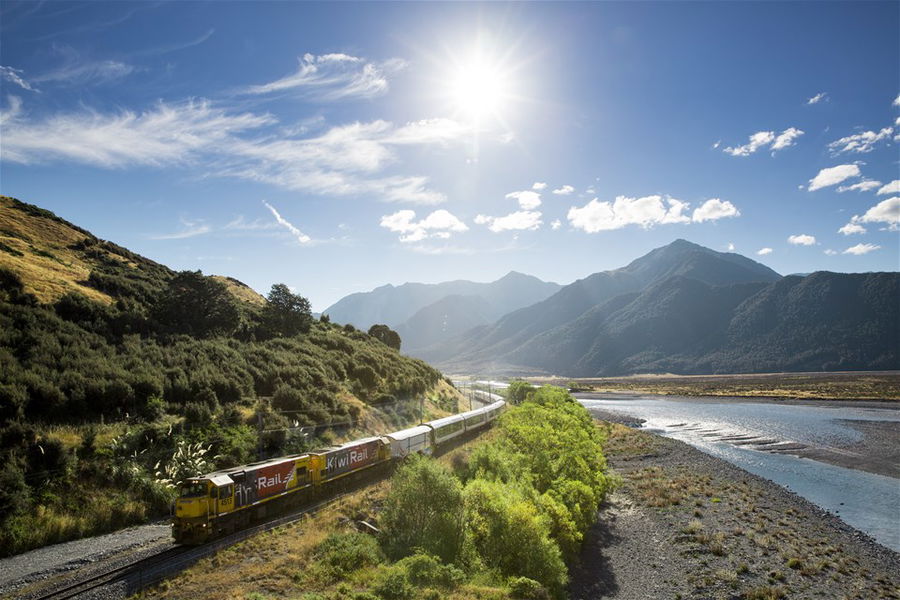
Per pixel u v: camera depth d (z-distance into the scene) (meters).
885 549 31.08
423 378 76.88
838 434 72.62
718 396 139.50
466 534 25.09
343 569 20.72
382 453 38.16
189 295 58.19
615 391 176.12
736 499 40.84
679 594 25.36
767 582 26.36
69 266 59.88
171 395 37.78
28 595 17.50
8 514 22.70
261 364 49.94
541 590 21.36
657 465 54.00
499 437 47.25
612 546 31.77
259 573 19.75
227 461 32.47
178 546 22.48
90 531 24.31
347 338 77.56
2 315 38.25
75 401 31.59
